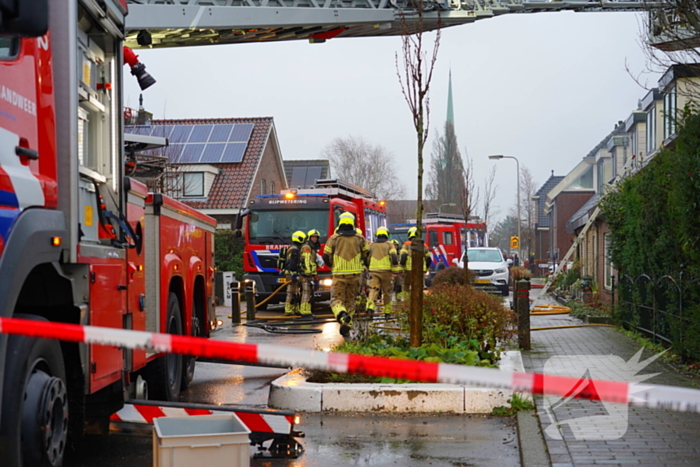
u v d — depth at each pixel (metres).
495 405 7.62
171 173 27.94
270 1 15.77
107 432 5.91
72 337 3.06
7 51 3.94
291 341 14.76
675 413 7.12
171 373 8.29
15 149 3.89
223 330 17.11
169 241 7.99
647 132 26.69
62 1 4.59
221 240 32.03
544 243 84.50
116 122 5.87
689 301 9.98
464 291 11.45
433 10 16.95
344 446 6.33
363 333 10.52
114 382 5.68
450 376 2.79
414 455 6.04
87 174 5.04
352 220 14.48
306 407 7.78
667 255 10.82
